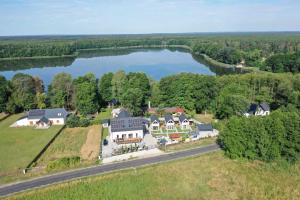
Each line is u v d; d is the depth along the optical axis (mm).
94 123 84812
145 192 47906
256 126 58281
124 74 105625
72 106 101562
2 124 86125
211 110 93312
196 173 53938
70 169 55562
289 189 48188
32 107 97500
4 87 95438
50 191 47594
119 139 72500
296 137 55531
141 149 65438
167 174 53500
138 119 76125
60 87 99562
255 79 101812
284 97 91312
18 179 51781
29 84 100438
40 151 64938
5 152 64812
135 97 89188
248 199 46062
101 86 102562
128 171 54250
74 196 46375
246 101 83500
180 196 47094
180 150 64750
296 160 56750
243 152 59375
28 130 80375
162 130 80000
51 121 85438
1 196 46125
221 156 61062
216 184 50375
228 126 60906
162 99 98062
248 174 53250
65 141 72250
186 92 95000
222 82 99000
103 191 47812
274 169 54812
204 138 72375
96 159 60344
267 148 57031
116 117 82312
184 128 81250
